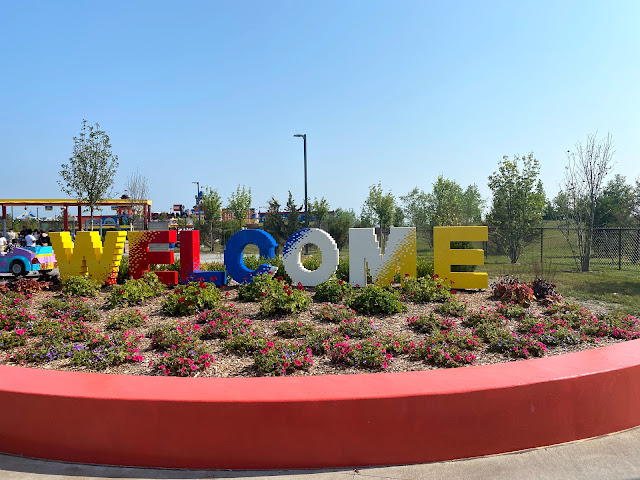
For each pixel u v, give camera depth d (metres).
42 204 31.25
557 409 3.89
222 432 3.53
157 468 3.58
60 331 6.29
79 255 11.95
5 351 6.00
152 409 3.56
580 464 3.58
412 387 3.74
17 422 3.81
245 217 39.66
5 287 10.71
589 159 17.81
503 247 23.52
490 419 3.70
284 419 3.52
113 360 5.29
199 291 8.30
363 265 10.91
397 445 3.58
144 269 11.66
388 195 36.25
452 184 31.83
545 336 6.13
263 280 9.54
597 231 20.94
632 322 7.00
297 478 3.40
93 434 3.65
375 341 5.83
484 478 3.38
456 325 7.16
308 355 5.29
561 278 14.54
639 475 3.42
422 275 11.64
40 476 3.47
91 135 25.27
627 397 4.22
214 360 5.40
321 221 30.34
